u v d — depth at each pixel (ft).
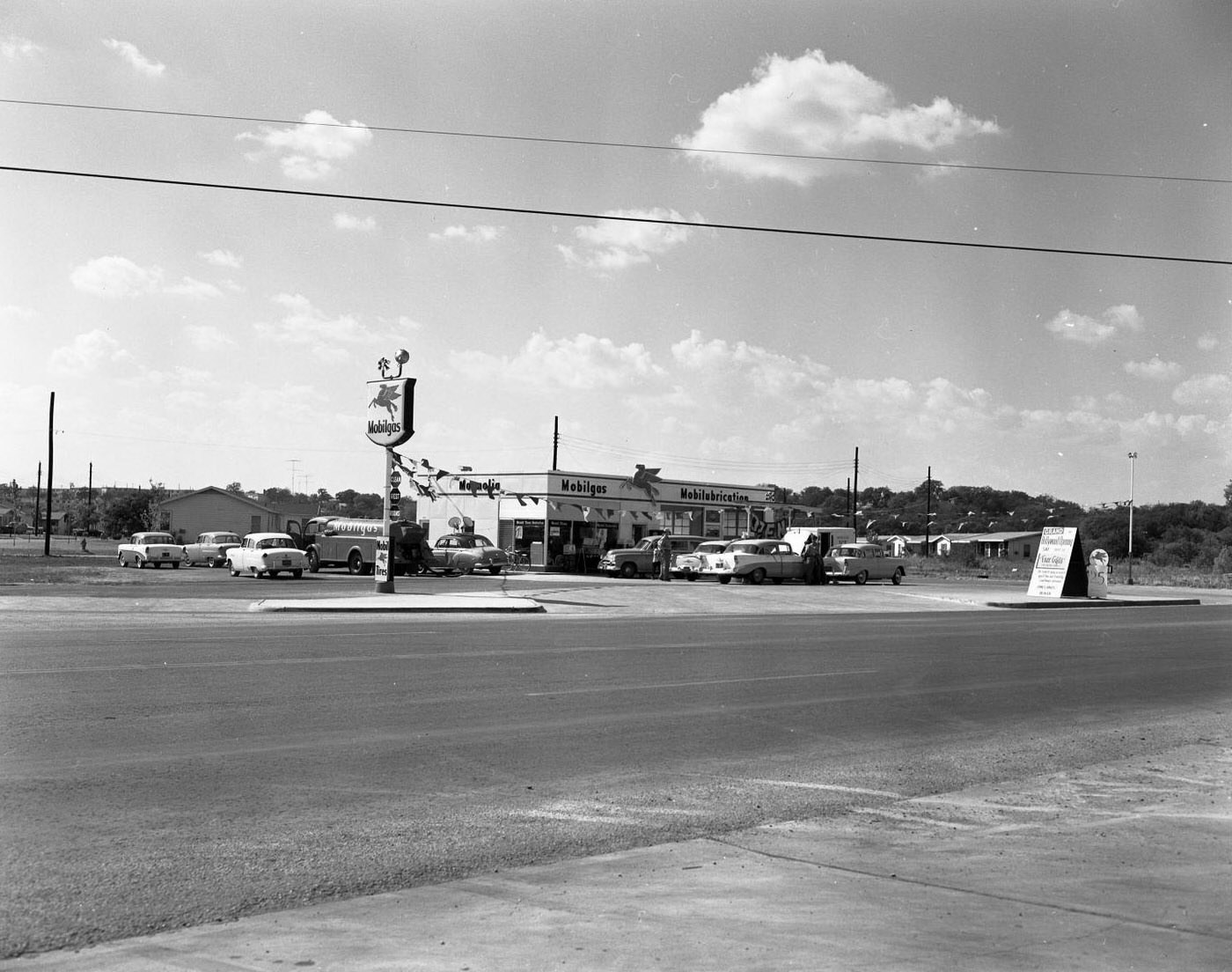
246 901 17.97
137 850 20.62
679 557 147.13
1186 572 237.45
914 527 461.78
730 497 192.44
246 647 53.52
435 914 17.42
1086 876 20.18
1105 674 53.78
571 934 16.42
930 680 49.16
